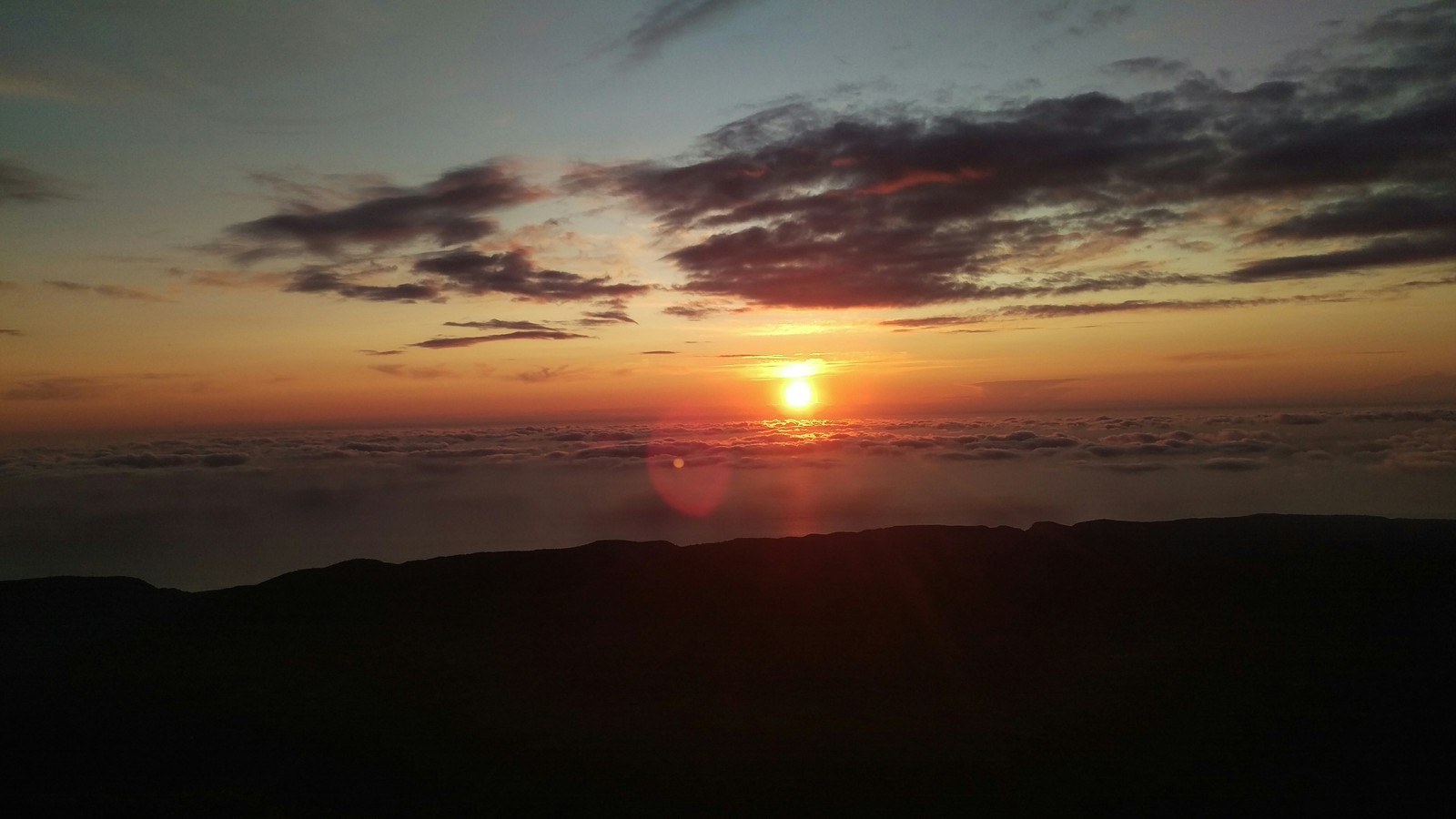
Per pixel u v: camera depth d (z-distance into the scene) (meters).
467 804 12.28
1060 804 12.00
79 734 14.67
